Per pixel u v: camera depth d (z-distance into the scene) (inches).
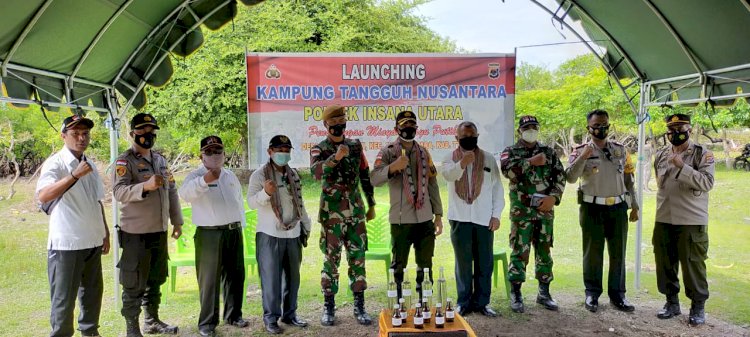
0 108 479.5
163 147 556.7
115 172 149.7
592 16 204.2
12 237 352.2
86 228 143.3
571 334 163.5
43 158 573.0
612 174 179.9
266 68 210.1
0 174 599.2
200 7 189.0
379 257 194.5
